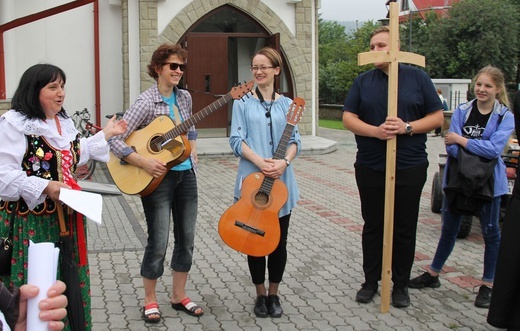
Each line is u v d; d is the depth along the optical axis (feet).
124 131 12.37
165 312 15.47
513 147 22.59
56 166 10.83
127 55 46.78
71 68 46.70
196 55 50.37
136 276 18.19
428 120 15.28
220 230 14.48
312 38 51.55
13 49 44.16
